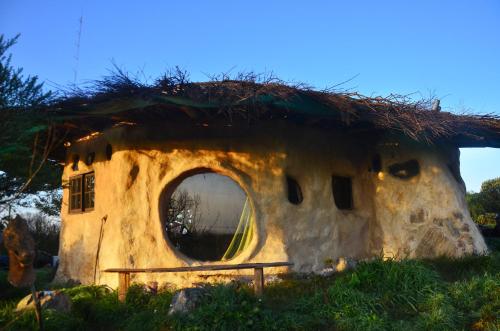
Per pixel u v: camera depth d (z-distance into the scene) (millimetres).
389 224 9086
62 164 11055
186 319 5777
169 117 7895
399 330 5559
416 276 6578
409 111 7613
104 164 8781
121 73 6910
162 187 7980
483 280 6594
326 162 8734
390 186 9227
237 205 9023
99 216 8719
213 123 8102
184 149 8062
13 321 5988
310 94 6973
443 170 9125
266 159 8102
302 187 8344
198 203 8969
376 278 6711
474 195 22719
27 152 7820
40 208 10586
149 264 7875
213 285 6809
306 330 5684
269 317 5766
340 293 6289
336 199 9031
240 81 6730
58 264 9789
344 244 8680
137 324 6160
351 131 8984
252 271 7703
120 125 8367
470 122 8281
